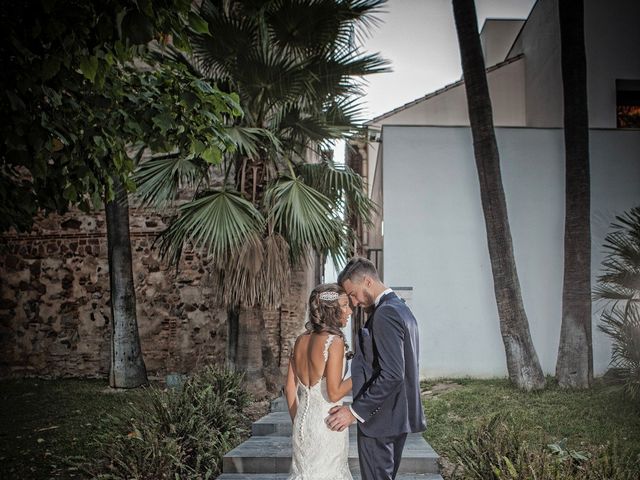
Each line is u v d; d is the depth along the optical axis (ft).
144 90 13.34
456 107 48.49
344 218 29.17
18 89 10.60
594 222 34.06
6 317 39.22
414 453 16.81
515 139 34.58
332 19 26.04
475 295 33.50
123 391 32.76
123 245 34.86
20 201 12.52
